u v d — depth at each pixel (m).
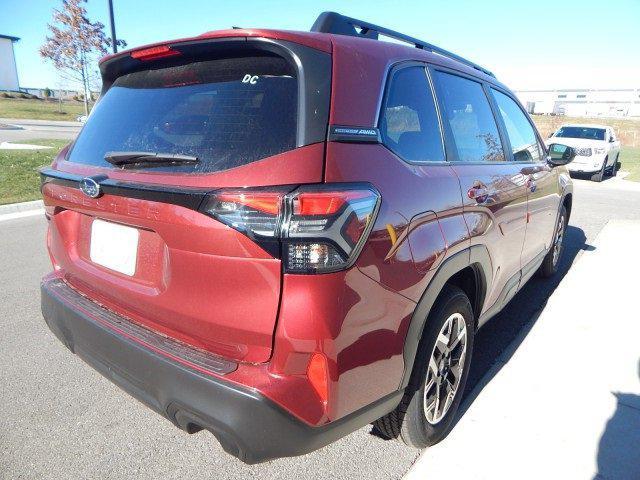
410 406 2.13
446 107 2.42
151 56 2.08
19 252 5.46
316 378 1.61
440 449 2.33
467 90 2.72
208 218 1.57
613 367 3.06
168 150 1.83
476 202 2.36
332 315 1.54
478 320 2.74
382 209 1.70
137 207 1.79
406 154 2.01
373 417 1.88
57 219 2.41
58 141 17.12
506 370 3.02
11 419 2.55
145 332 1.90
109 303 2.12
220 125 1.76
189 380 1.66
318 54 1.74
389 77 2.00
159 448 2.37
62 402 2.71
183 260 1.70
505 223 2.77
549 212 3.92
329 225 1.49
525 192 3.11
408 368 1.95
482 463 2.24
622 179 15.38
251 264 1.54
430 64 2.39
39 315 3.81
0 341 3.37
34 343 3.36
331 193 1.52
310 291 1.51
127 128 2.09
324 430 1.66
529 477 2.15
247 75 1.82
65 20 24.77
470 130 2.64
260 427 1.58
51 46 24.84
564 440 2.39
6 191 8.85
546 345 3.35
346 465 2.26
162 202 1.69
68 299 2.23
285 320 1.53
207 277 1.64
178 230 1.67
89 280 2.22
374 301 1.69
